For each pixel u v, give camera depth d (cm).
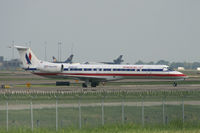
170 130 10788
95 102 14088
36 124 10756
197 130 10806
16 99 14950
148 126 11056
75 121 11138
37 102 14075
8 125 10612
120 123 11100
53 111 12356
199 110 12925
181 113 12444
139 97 15750
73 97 15400
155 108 13250
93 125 10844
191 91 18588
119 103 14062
